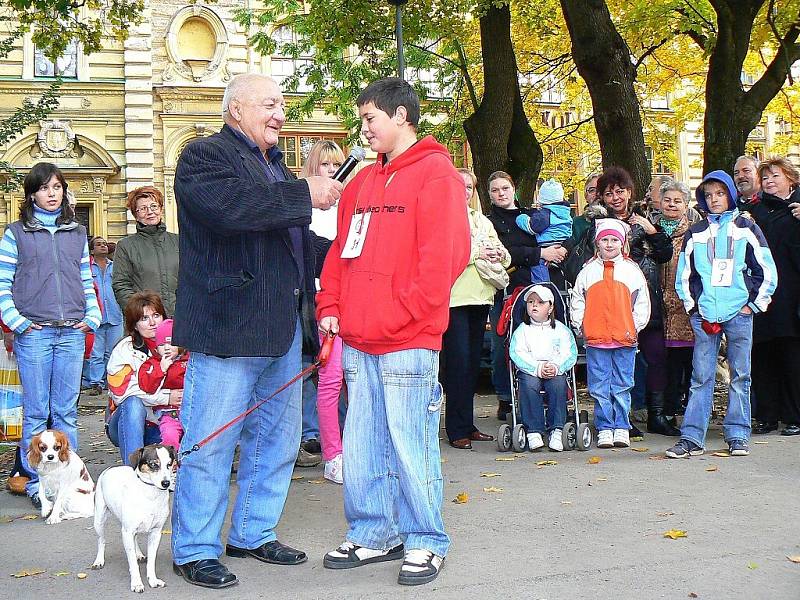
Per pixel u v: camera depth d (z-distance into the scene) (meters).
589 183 10.27
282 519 6.08
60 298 7.10
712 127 15.60
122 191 27.78
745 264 7.85
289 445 5.24
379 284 4.84
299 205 4.77
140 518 4.70
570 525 5.66
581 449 8.28
